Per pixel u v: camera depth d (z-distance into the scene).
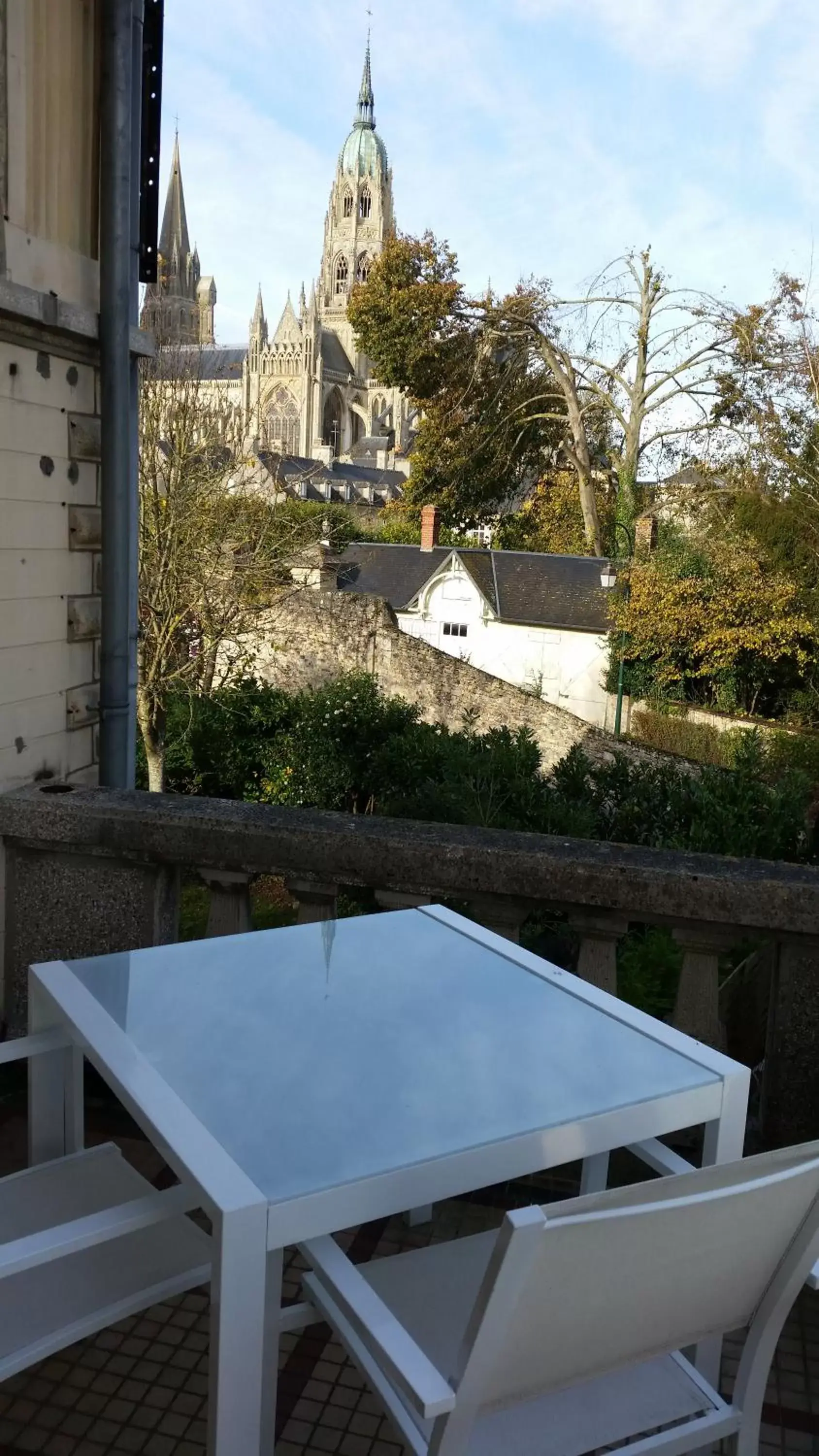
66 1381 2.21
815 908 2.83
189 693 12.81
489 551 33.78
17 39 3.31
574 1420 1.65
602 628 30.16
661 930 4.67
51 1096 2.31
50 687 3.72
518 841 3.15
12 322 3.33
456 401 32.38
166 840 3.26
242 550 12.94
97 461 3.90
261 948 2.48
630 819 6.82
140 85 3.83
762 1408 2.16
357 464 99.38
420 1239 2.70
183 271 108.50
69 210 3.65
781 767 19.31
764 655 24.33
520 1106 1.81
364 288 32.91
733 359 27.36
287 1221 1.53
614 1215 1.32
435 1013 2.16
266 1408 1.77
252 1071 1.88
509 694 18.55
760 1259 1.57
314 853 3.17
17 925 3.50
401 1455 2.06
